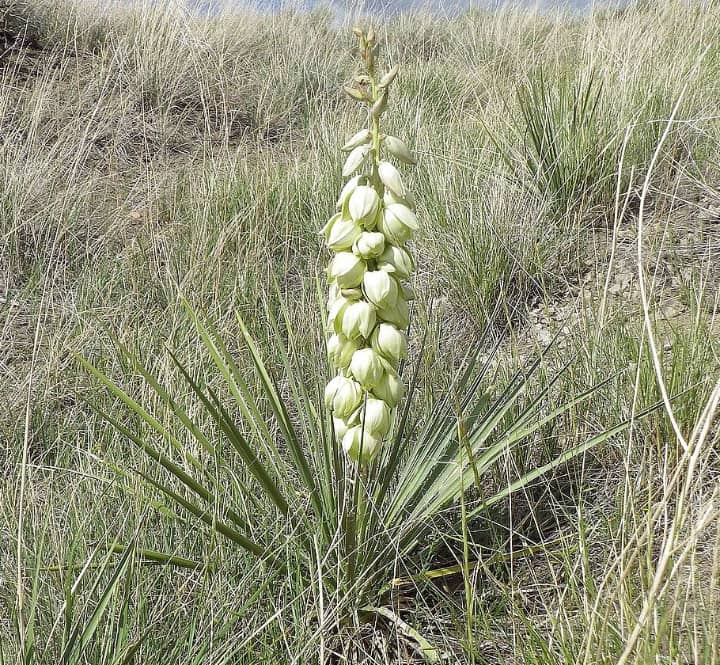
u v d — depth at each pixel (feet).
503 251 8.93
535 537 6.51
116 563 5.91
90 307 8.75
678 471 5.07
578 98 10.93
